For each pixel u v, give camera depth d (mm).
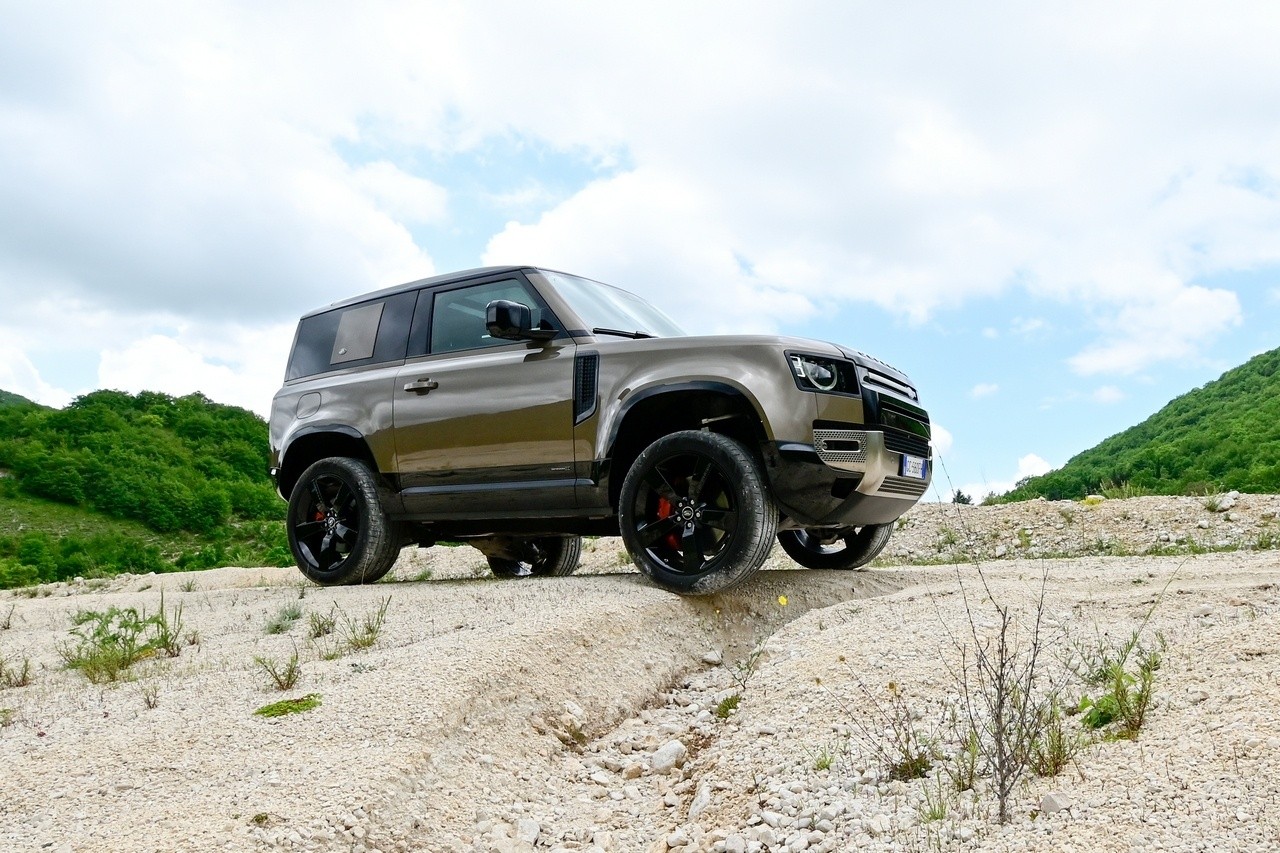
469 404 6094
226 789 3033
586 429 5645
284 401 7191
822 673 4066
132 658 5039
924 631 4414
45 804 2996
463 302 6516
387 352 6750
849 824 2793
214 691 4141
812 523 5383
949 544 10539
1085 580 6062
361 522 6559
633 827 3221
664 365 5453
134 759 3318
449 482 6199
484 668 3996
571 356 5789
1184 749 2736
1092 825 2430
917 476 5820
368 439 6566
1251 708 2891
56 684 4695
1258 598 4562
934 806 2799
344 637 5074
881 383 5703
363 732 3447
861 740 3375
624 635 4824
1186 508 10320
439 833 2975
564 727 3982
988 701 3125
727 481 5211
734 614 5531
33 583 17719
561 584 5852
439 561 11242
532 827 3107
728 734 3789
